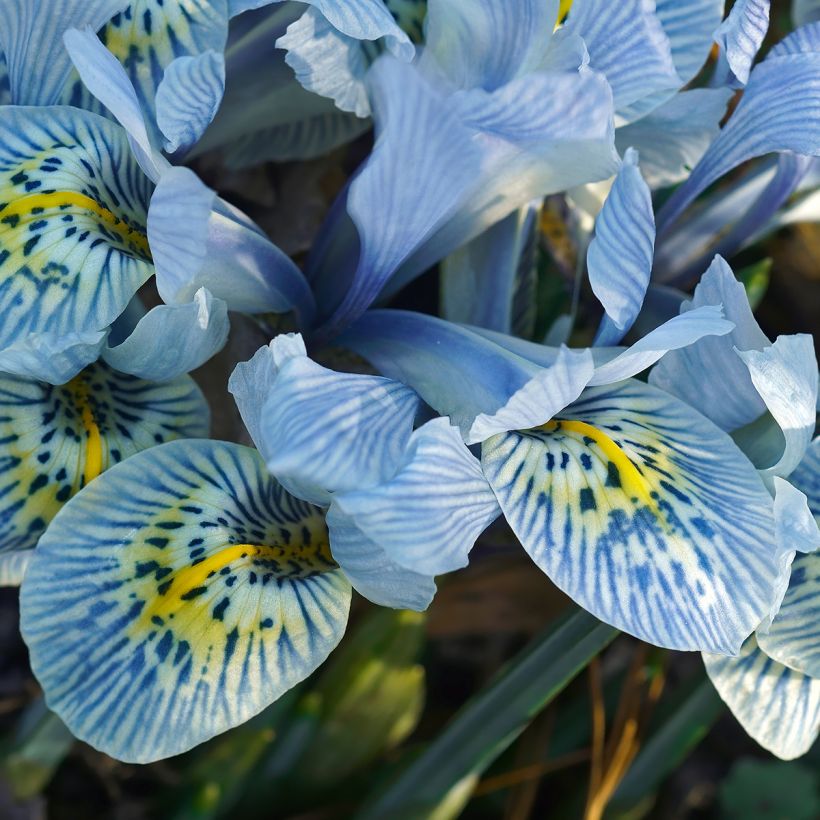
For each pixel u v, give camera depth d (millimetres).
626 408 246
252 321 269
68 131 244
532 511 237
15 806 269
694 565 237
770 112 252
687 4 255
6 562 267
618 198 239
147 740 234
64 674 235
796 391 242
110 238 241
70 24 244
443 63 247
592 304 286
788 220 283
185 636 237
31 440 242
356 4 241
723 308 245
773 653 246
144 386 248
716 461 243
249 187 288
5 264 237
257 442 240
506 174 247
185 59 236
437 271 280
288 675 238
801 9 277
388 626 273
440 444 234
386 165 233
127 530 238
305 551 245
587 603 234
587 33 247
